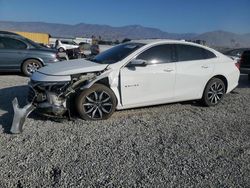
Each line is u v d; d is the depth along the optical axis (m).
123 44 7.45
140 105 6.82
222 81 7.96
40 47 12.27
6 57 11.59
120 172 4.20
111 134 5.57
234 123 6.62
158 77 6.84
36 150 4.76
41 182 3.88
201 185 3.98
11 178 3.94
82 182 3.92
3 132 5.43
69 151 4.78
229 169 4.44
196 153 4.93
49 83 6.00
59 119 6.17
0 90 8.86
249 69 13.16
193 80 7.38
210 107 7.86
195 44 7.64
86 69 6.25
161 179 4.07
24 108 5.61
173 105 7.85
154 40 7.25
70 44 40.56
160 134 5.70
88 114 6.22
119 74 6.43
